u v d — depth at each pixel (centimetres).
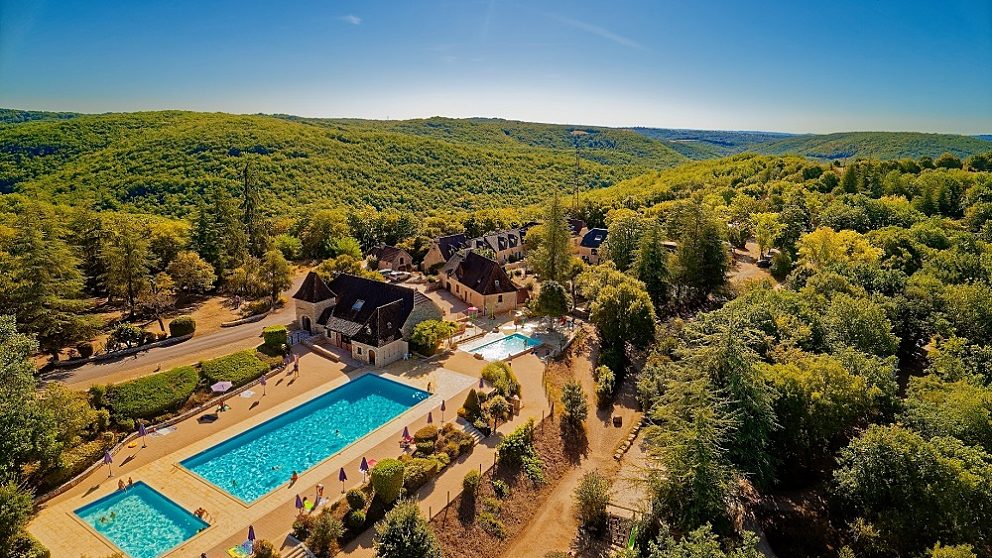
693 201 8231
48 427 3772
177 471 4134
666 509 3512
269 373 5769
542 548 3809
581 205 15262
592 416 5388
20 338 4231
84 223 8231
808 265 8594
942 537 3203
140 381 5059
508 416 5053
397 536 3095
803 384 4069
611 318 6362
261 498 3850
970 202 12050
